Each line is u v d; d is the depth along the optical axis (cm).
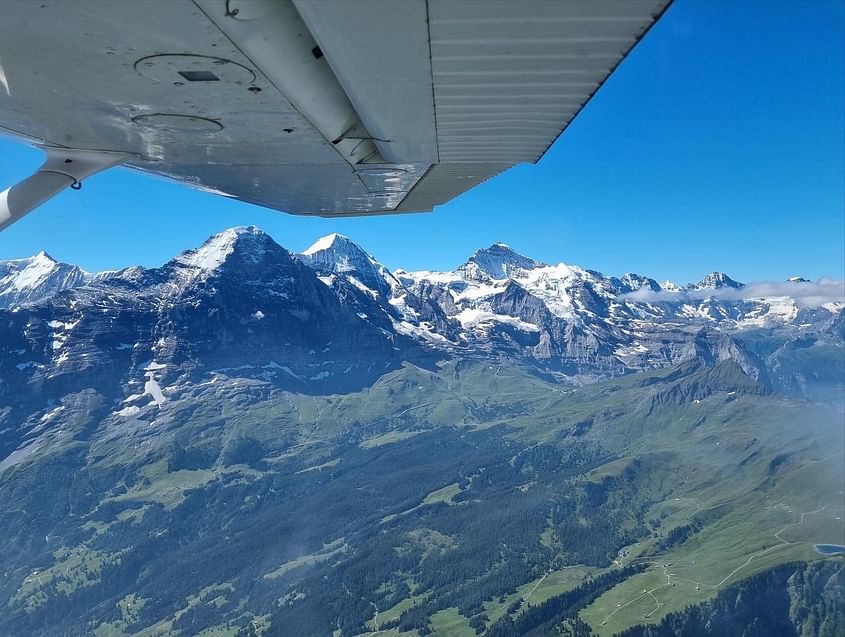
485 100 122
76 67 116
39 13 96
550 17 92
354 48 102
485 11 91
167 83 123
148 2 93
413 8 91
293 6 104
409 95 121
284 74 120
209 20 98
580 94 119
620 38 99
